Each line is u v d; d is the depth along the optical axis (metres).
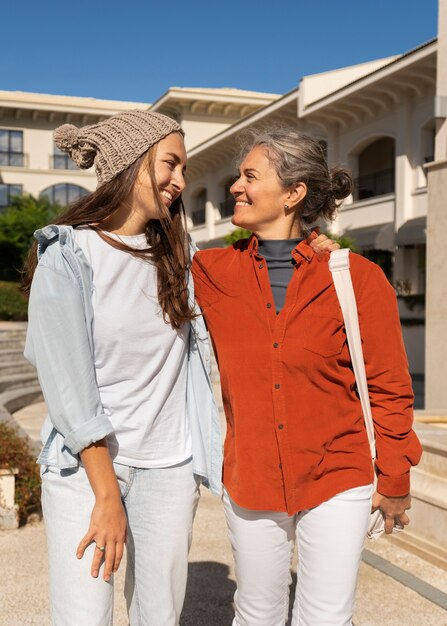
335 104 19.20
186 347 2.05
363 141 19.70
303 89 20.44
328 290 2.04
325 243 2.12
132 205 1.93
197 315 1.99
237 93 32.47
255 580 2.12
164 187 1.92
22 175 39.06
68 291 1.79
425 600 3.23
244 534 2.09
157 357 1.94
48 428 1.87
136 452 1.91
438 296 7.55
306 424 1.99
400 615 3.07
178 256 1.96
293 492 1.99
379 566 3.61
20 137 39.75
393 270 19.59
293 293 2.04
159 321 1.93
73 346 1.77
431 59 15.74
